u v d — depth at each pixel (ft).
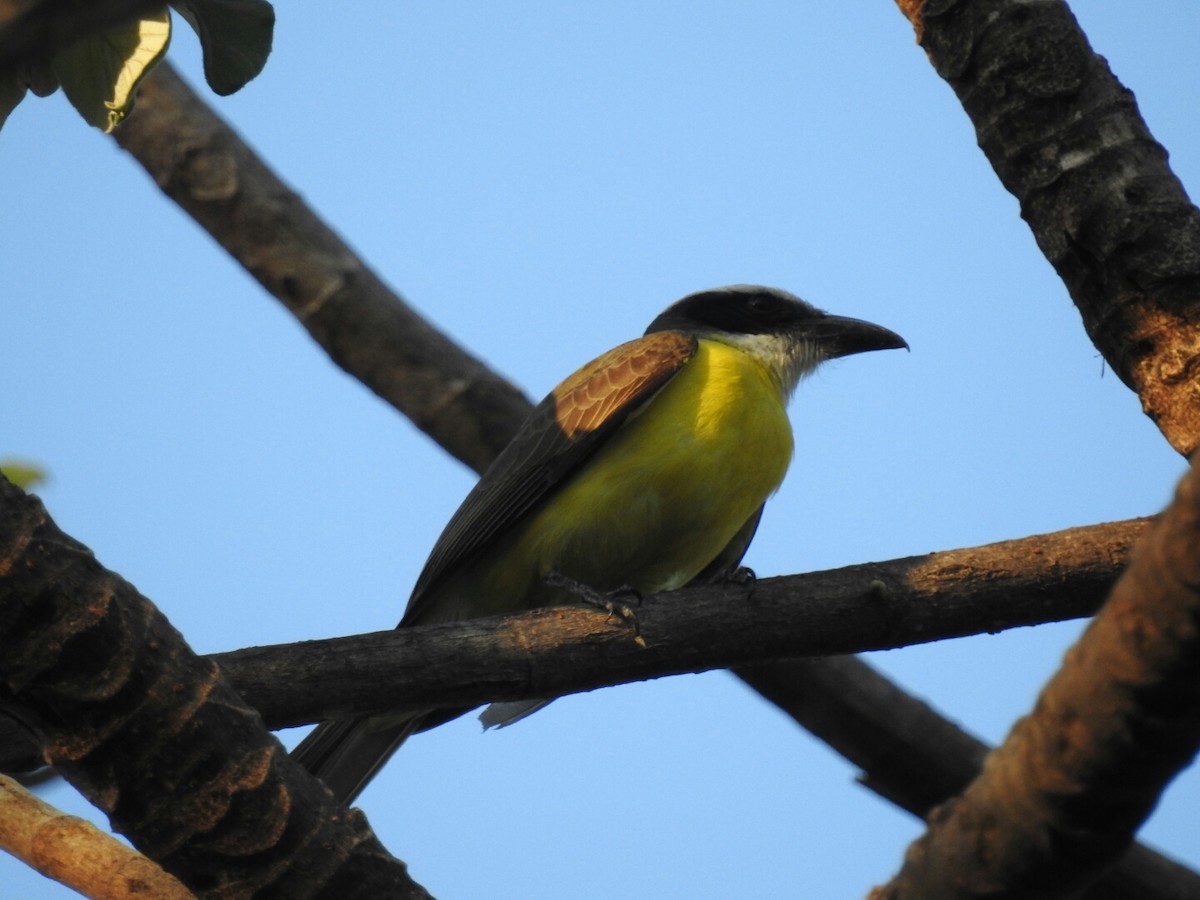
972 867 19.04
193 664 24.62
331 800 25.29
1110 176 32.09
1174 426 31.07
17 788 28.17
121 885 26.37
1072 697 17.83
